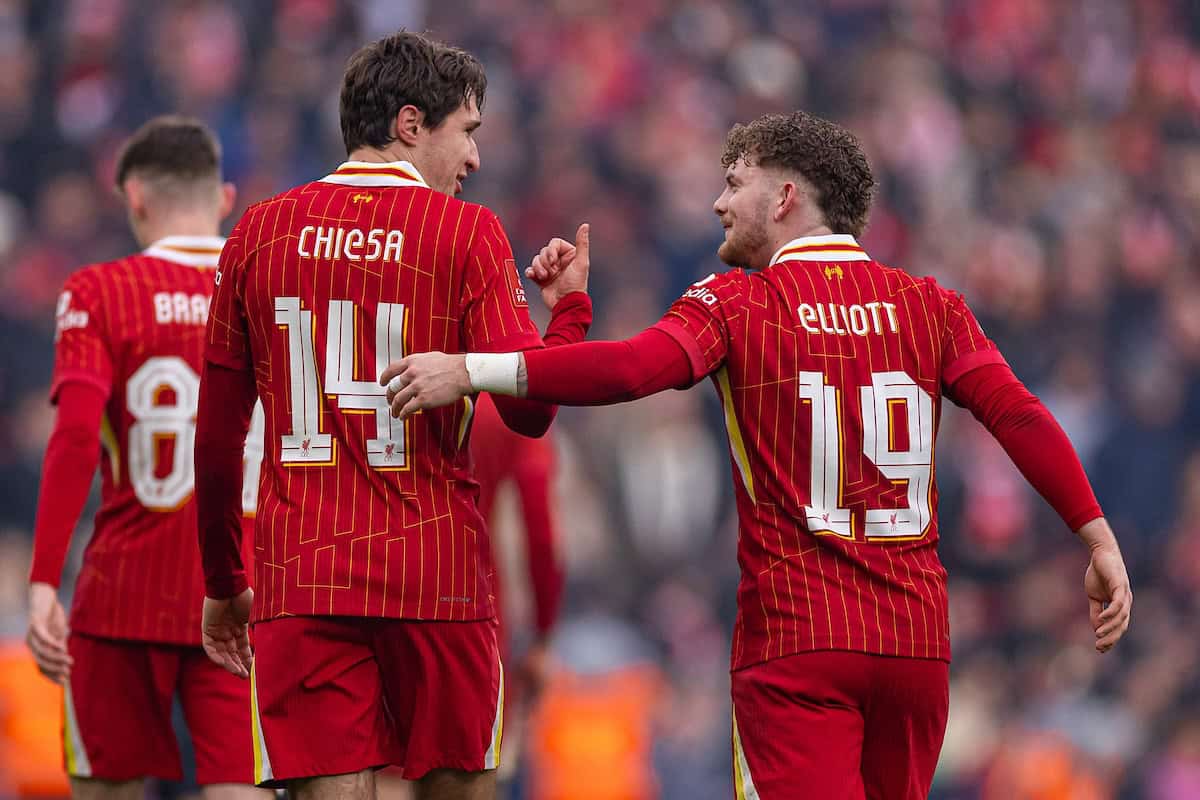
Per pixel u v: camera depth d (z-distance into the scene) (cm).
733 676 1372
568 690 3556
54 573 1630
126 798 1705
